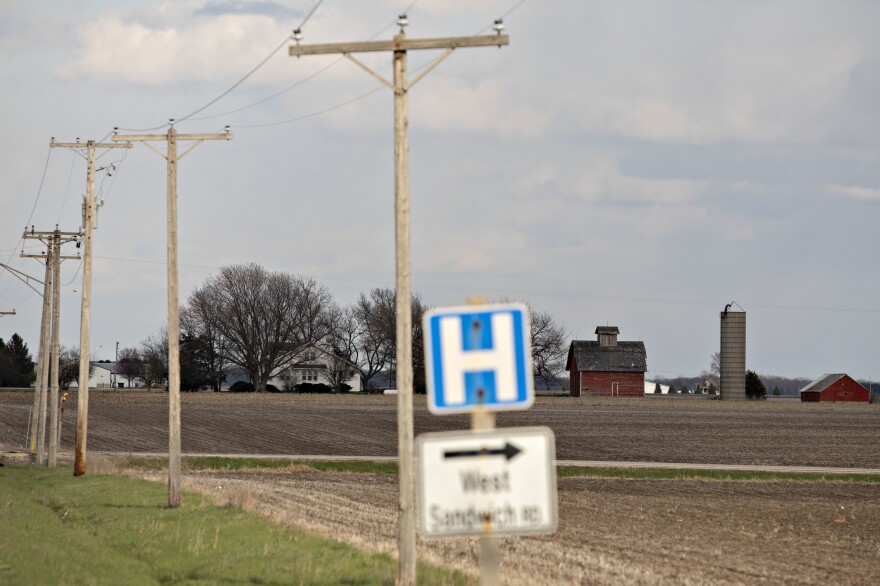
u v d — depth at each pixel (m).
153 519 96.25
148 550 77.38
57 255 191.00
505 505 33.47
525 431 33.59
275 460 197.88
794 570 80.25
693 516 118.75
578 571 72.88
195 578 66.00
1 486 129.25
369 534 90.38
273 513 102.25
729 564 82.12
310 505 118.19
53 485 141.75
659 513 121.06
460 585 60.66
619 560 80.94
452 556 77.81
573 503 131.88
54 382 182.88
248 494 114.69
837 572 79.94
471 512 33.47
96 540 83.38
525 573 68.94
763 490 157.12
